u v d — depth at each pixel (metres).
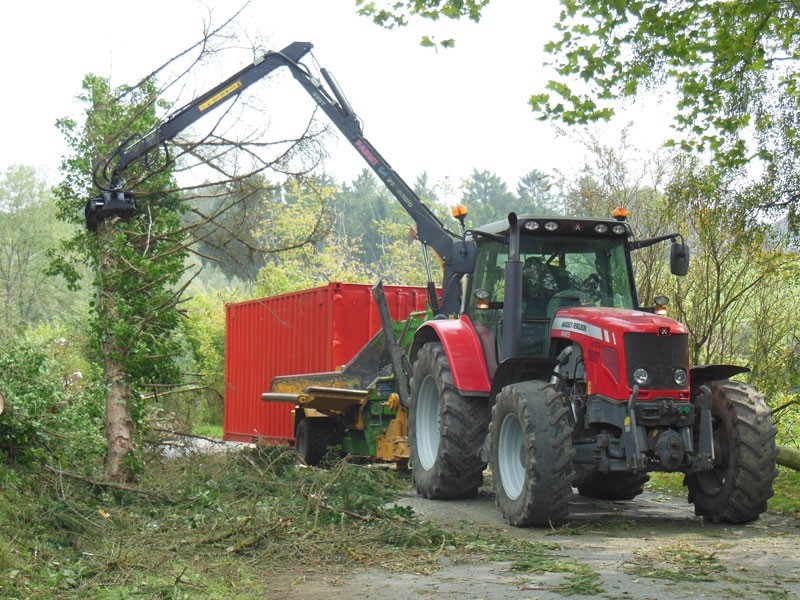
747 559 6.23
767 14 11.09
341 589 5.54
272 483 8.46
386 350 12.12
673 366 7.66
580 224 8.78
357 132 12.06
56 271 11.13
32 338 8.47
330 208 11.20
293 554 6.49
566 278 8.84
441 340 9.37
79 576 5.57
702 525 7.87
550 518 7.60
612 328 7.75
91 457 8.52
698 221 11.98
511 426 8.13
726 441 7.83
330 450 12.49
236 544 6.57
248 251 10.75
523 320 8.69
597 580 5.61
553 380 8.33
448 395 9.20
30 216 50.44
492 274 9.39
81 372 10.30
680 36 11.83
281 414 14.94
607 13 11.79
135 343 9.52
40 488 7.08
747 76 11.44
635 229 12.90
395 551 6.66
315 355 13.87
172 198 10.77
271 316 15.66
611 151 13.52
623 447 7.62
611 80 12.03
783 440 12.11
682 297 12.30
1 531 5.92
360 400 11.59
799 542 6.92
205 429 20.00
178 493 8.05
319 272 30.95
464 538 7.09
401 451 11.13
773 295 11.88
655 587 5.39
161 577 5.64
